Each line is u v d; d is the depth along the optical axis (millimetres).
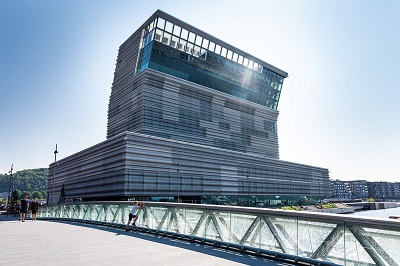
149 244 8336
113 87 93250
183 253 7070
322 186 121500
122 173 59031
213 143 86438
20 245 8156
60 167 100688
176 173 66625
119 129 83750
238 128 95500
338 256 5629
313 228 6102
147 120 72938
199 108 85562
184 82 82000
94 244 8328
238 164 83438
